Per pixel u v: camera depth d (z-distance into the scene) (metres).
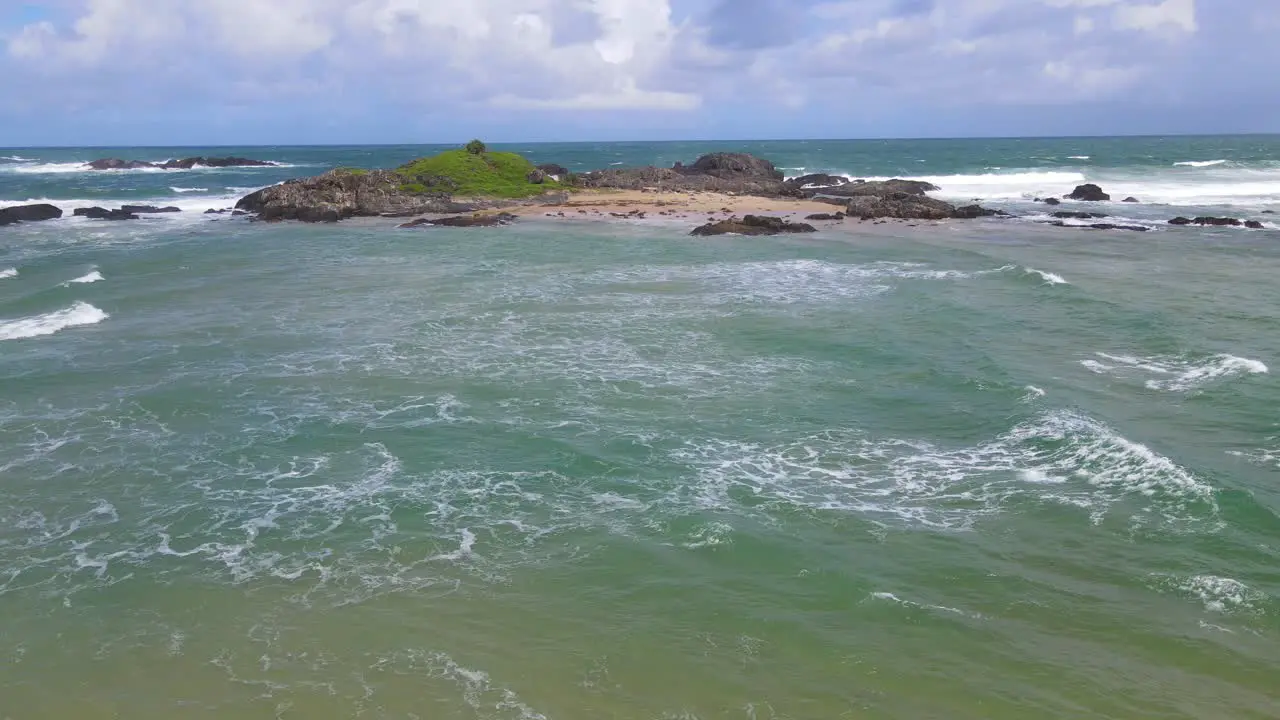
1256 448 16.48
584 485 15.65
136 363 22.75
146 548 13.59
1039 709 9.85
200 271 36.06
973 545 13.47
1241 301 28.92
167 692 10.22
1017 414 18.33
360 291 31.77
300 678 10.45
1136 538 13.50
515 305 29.39
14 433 18.02
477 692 10.19
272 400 19.98
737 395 20.22
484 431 18.09
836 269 36.22
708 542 13.62
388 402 19.83
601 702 10.03
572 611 11.87
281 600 12.15
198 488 15.62
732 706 9.96
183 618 11.73
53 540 13.83
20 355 23.38
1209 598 11.94
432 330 26.08
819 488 15.47
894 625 11.47
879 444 17.33
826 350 23.59
